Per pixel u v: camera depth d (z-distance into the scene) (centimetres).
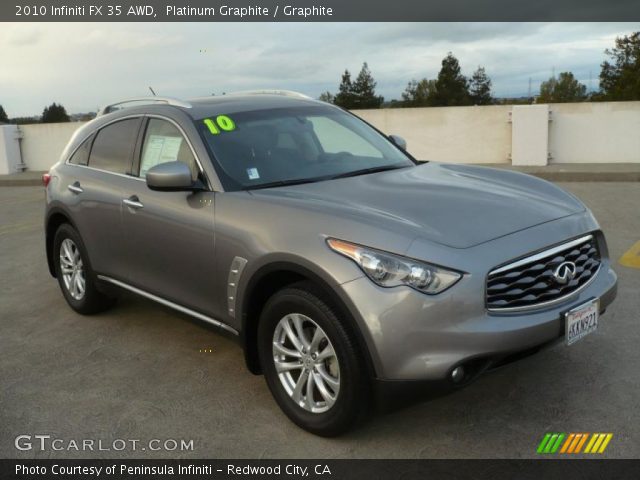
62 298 586
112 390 396
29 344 480
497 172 409
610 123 1277
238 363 425
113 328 500
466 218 316
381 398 294
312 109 461
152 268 421
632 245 657
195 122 411
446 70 8381
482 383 372
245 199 358
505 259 295
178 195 393
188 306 400
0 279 663
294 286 322
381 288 288
